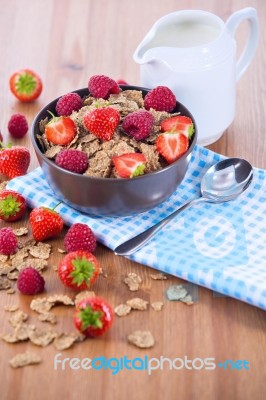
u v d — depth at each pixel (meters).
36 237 0.74
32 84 0.92
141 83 0.85
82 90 0.81
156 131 0.76
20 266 0.72
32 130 0.76
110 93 0.80
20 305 0.68
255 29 0.87
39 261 0.72
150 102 0.79
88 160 0.73
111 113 0.74
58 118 0.75
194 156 0.82
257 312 0.67
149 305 0.68
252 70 0.96
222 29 0.83
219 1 1.08
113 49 1.00
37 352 0.64
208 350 0.65
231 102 0.85
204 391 0.62
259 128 0.88
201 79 0.81
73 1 1.09
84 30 1.04
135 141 0.75
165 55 0.81
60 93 0.94
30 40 1.02
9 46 1.01
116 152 0.73
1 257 0.73
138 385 0.62
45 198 0.77
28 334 0.65
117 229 0.74
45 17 1.06
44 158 0.73
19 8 1.07
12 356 0.64
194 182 0.80
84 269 0.68
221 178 0.78
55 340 0.65
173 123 0.76
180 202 0.78
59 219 0.74
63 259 0.69
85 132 0.76
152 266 0.71
